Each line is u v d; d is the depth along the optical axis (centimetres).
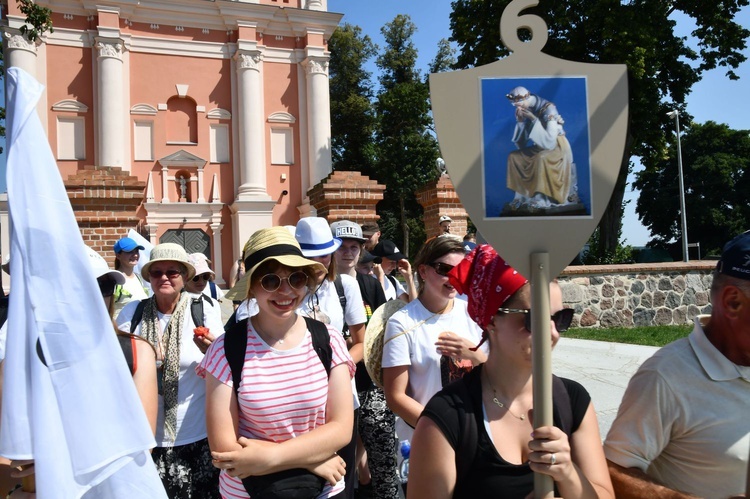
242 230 2286
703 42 2030
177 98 2327
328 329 271
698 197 4341
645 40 1797
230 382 243
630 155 1947
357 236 465
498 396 180
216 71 2358
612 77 155
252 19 2344
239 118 2345
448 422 173
